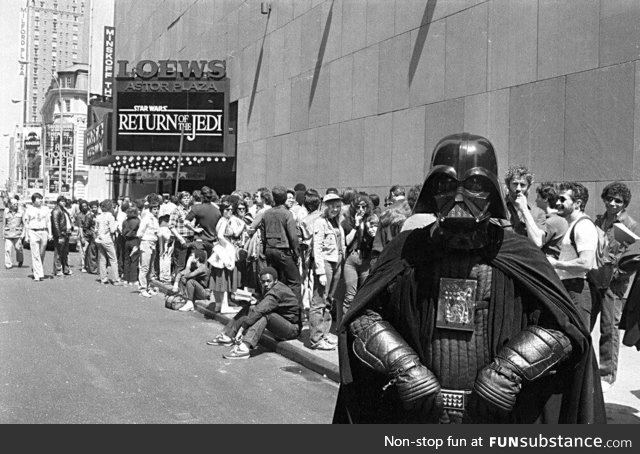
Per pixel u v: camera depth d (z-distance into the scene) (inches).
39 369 264.2
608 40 342.6
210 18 955.3
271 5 761.0
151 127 882.1
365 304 96.3
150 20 1268.5
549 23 378.6
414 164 492.4
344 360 99.7
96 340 325.4
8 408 210.7
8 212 690.2
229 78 874.1
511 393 85.3
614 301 222.5
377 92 543.8
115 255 570.3
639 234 230.4
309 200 360.2
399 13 517.7
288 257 319.0
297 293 322.0
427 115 479.5
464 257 93.3
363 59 566.3
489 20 423.2
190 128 873.5
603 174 341.1
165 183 1205.7
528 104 390.9
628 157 328.2
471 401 90.8
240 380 254.8
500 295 91.4
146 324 374.9
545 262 92.1
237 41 859.4
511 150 401.1
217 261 386.6
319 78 642.8
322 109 636.1
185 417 204.2
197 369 271.0
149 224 496.1
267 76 766.5
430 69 478.6
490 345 91.4
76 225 813.2
